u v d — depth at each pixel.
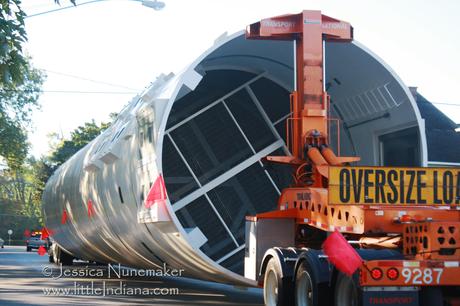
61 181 25.72
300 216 12.12
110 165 17.00
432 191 10.27
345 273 9.31
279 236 12.49
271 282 11.52
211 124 17.23
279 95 17.53
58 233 28.02
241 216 16.48
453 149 29.48
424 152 14.09
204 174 16.78
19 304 13.52
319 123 12.91
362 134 16.00
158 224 13.60
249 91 17.11
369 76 14.67
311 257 10.15
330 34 13.51
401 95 14.23
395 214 10.06
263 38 13.48
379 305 8.87
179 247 13.64
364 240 10.25
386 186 10.19
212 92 17.28
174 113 16.98
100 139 20.38
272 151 16.62
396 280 8.86
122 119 17.86
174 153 16.77
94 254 24.94
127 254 19.31
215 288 18.72
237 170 15.84
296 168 13.16
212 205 15.39
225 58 15.82
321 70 13.12
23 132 47.62
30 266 30.73
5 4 12.09
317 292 9.87
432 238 9.02
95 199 19.00
